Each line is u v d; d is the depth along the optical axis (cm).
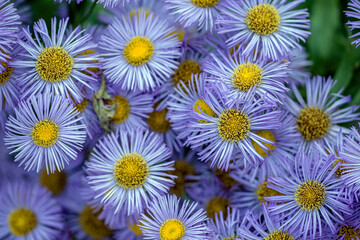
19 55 42
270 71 42
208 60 43
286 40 42
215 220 44
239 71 42
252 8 43
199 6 43
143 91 44
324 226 42
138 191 42
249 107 41
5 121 43
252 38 42
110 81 43
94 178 42
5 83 42
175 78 44
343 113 44
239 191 44
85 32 44
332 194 41
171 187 44
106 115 43
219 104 41
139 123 44
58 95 42
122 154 42
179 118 42
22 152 42
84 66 42
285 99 43
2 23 41
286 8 43
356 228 41
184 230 41
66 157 42
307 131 44
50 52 42
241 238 42
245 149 41
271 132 43
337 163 41
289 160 43
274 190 44
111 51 43
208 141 41
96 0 44
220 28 42
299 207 41
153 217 41
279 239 42
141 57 43
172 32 44
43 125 41
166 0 43
